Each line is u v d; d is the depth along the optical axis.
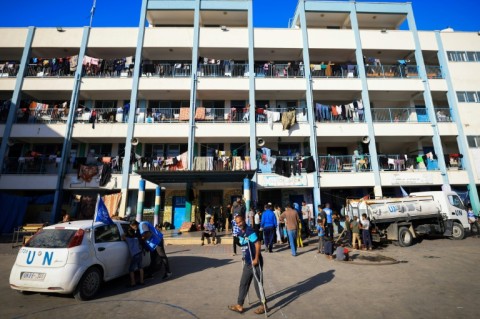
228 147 20.73
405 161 19.77
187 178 16.84
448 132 20.77
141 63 20.47
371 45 22.09
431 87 21.61
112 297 5.74
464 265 8.20
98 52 21.39
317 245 12.77
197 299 5.53
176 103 21.59
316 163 18.98
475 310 4.70
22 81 19.78
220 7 21.70
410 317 4.46
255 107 20.62
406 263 8.62
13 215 16.47
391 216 12.74
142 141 20.16
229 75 20.64
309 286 6.32
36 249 5.59
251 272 4.87
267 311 4.82
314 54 22.61
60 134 18.89
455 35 23.06
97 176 18.36
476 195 19.55
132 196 19.53
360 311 4.74
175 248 12.47
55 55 21.69
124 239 6.94
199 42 20.91
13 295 5.89
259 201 19.58
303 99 21.98
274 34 21.52
